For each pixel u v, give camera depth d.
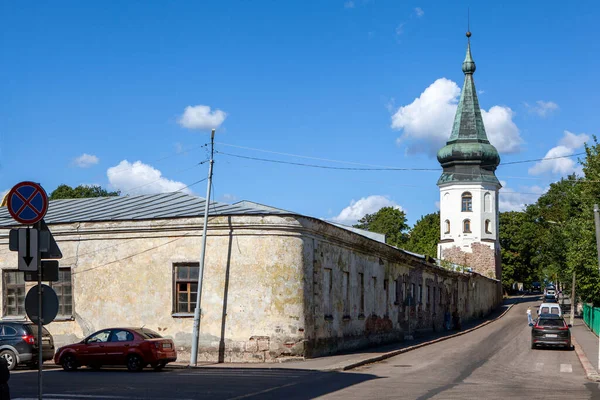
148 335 24.52
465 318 69.25
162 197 36.19
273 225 28.41
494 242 94.88
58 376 21.92
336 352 32.25
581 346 39.03
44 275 12.70
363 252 37.19
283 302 28.22
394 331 42.94
